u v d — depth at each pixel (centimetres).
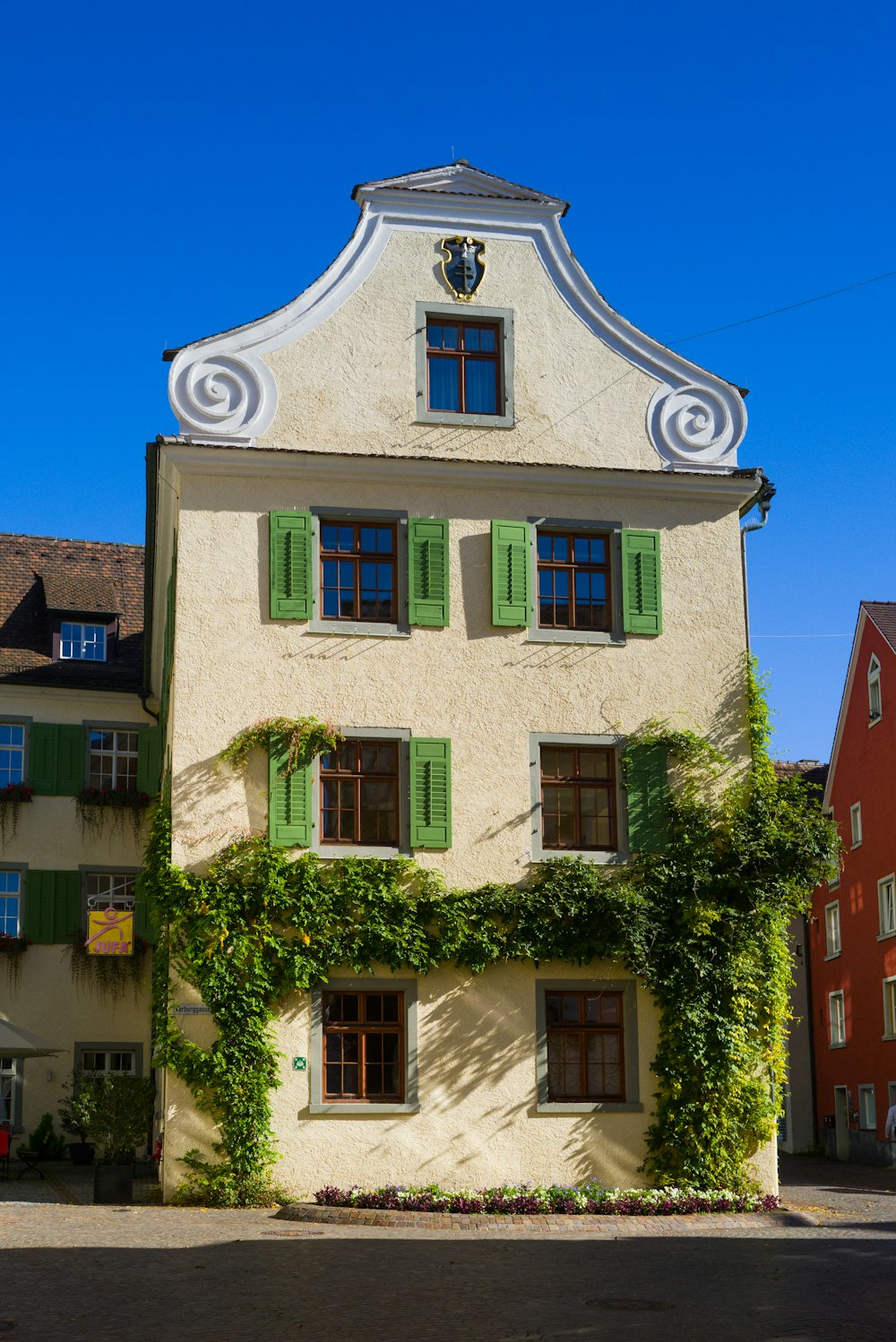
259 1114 1875
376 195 2184
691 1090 1995
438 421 2136
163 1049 1892
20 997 2906
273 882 1927
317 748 1997
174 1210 1789
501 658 2092
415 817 2014
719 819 2097
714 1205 1834
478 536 2122
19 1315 1009
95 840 3012
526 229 2227
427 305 2170
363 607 2084
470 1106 1953
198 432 2069
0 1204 1856
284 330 2119
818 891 3997
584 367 2205
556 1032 2012
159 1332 952
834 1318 1031
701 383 2233
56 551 3506
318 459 2069
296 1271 1234
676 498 2194
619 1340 940
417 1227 1617
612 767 2109
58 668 3128
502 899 1994
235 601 2023
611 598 2155
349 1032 1955
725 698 2145
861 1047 3641
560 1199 1769
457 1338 945
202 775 1969
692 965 2017
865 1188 2553
